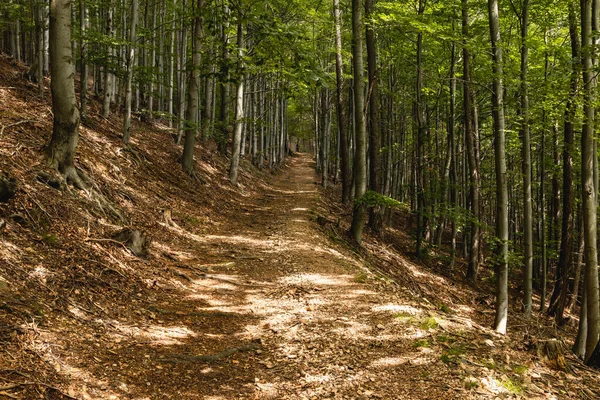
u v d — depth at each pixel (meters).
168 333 5.91
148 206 11.48
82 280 6.24
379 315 7.21
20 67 17.47
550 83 9.66
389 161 22.98
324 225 14.91
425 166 18.39
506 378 5.21
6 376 3.77
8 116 9.87
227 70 7.79
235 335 6.23
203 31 15.50
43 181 7.93
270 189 24.98
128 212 10.26
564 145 13.82
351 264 10.80
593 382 5.86
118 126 16.34
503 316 9.57
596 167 11.05
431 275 16.03
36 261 6.00
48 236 6.71
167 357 5.15
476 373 5.24
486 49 12.37
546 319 15.05
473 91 17.03
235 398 4.54
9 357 4.06
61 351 4.55
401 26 12.84
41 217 7.05
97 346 4.98
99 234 7.83
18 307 4.86
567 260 15.43
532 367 5.78
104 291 6.38
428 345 6.00
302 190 25.39
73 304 5.61
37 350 4.37
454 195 17.56
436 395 4.74
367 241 15.80
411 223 22.83
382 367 5.39
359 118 13.20
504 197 9.42
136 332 5.67
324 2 22.34
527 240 12.91
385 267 14.03
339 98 20.75
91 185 9.21
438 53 18.72
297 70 7.25
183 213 12.81
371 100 15.91
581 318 10.80
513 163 23.55
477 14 15.45
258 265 9.89
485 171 25.64
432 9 15.75
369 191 13.43
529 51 14.06
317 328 6.57
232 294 7.98
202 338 5.99
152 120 22.27
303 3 20.36
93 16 18.47
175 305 6.97
